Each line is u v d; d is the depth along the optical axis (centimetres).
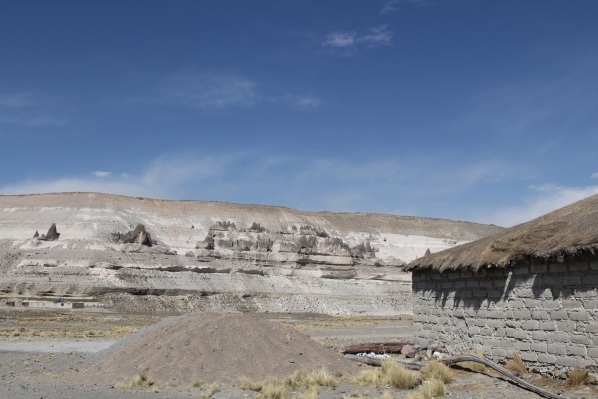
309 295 11138
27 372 2294
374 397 1789
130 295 8975
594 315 1956
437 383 1852
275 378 1970
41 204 11769
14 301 8162
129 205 12662
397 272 13375
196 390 1864
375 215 17088
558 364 2070
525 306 2241
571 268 2055
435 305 2800
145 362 2111
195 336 2255
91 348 3459
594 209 2194
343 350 3039
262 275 11562
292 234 13350
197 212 13388
